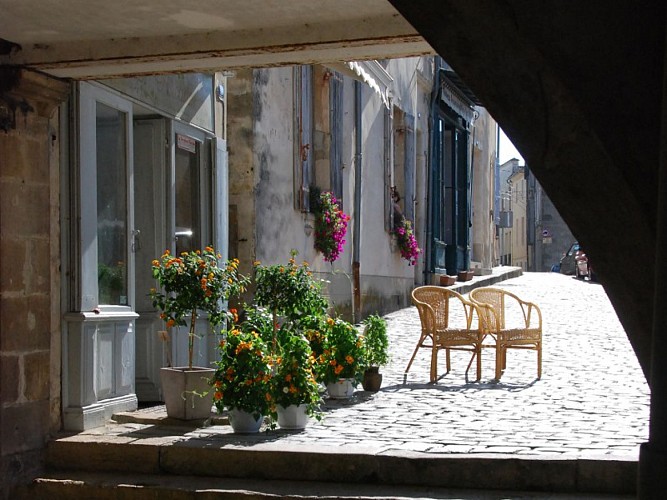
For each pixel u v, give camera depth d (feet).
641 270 8.57
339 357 27.91
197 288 23.73
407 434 22.26
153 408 25.75
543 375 33.45
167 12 19.04
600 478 18.80
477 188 92.43
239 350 22.27
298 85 41.24
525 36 8.37
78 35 20.58
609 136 8.35
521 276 104.99
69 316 22.63
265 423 23.66
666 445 6.96
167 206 27.53
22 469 20.90
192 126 29.01
